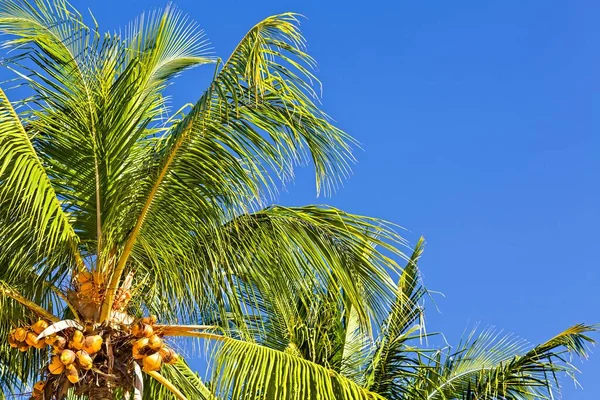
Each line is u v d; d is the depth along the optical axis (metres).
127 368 8.44
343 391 8.19
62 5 9.09
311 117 8.66
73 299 8.73
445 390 13.23
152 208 8.77
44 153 9.03
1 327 9.41
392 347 13.41
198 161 8.55
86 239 9.07
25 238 8.77
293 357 8.33
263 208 9.38
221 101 8.14
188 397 10.36
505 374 12.75
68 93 9.01
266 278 9.41
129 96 9.06
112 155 8.95
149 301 9.53
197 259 9.09
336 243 9.23
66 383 8.23
